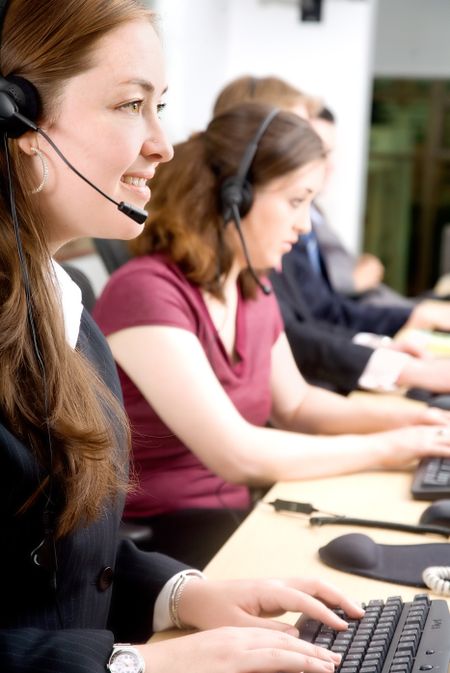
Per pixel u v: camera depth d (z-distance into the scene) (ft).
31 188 3.17
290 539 4.55
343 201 17.74
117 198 3.26
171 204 5.74
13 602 3.07
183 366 5.34
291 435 5.54
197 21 15.08
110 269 7.21
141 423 5.55
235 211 5.60
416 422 6.22
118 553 4.05
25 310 3.03
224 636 3.17
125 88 3.14
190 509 5.63
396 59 23.00
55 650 2.87
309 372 7.80
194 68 15.15
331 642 3.32
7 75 3.11
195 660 3.06
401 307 10.21
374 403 7.14
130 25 3.15
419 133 24.08
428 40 22.72
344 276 11.71
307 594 3.56
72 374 3.16
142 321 5.41
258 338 6.10
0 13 3.12
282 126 5.72
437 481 5.14
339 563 4.19
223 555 4.36
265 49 17.26
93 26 3.08
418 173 24.34
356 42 16.99
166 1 13.56
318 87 17.26
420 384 7.40
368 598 3.89
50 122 3.12
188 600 3.76
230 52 17.38
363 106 17.33
